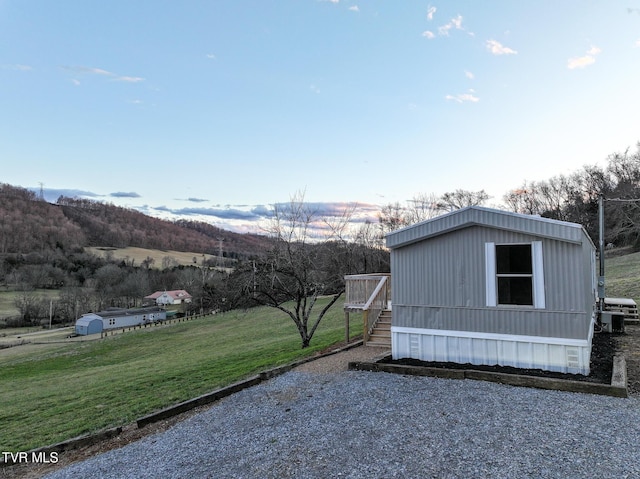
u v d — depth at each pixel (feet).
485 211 22.15
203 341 72.54
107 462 15.52
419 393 18.76
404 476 11.23
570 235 19.84
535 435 13.30
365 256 64.69
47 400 31.55
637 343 27.73
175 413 20.62
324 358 28.48
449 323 23.66
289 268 40.78
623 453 11.68
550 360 20.65
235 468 13.05
